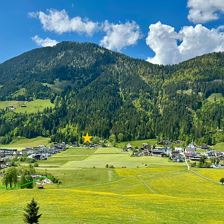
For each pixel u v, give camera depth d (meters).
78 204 74.75
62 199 80.94
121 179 193.50
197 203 79.44
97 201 79.00
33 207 53.03
